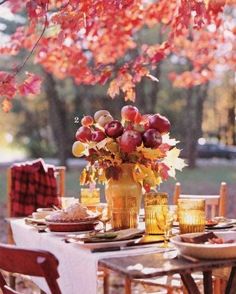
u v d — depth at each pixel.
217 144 26.56
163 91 19.03
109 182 2.96
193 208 2.69
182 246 2.24
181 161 3.01
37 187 4.02
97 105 17.86
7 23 8.91
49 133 22.94
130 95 4.42
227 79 20.77
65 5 3.63
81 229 2.87
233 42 5.80
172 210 3.28
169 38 4.45
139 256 2.30
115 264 2.17
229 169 19.83
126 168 2.93
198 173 18.16
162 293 3.50
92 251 2.39
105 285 3.70
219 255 2.18
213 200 3.59
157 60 4.43
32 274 2.09
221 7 3.71
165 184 14.71
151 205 2.73
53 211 3.29
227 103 22.84
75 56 5.20
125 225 2.86
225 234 2.59
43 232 2.89
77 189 13.56
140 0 4.53
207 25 4.39
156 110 19.38
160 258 2.27
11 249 2.10
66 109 18.72
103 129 2.99
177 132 19.84
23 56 14.90
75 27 3.64
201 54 6.54
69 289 2.53
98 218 2.96
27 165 4.02
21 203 3.97
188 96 18.75
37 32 5.10
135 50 11.55
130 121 2.96
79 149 3.04
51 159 23.27
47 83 16.73
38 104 20.31
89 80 4.98
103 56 5.57
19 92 3.98
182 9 3.83
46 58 5.23
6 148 26.11
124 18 4.79
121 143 2.87
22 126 21.70
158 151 2.90
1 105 4.14
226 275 3.08
